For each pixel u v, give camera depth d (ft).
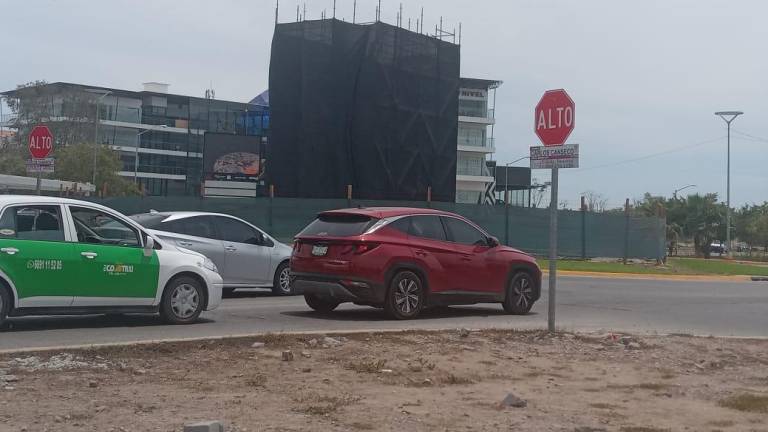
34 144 55.93
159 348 28.43
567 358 31.30
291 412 21.09
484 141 257.55
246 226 51.11
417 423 20.59
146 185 272.31
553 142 34.53
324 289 40.06
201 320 38.52
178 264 35.96
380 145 128.36
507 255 45.96
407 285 41.19
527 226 108.17
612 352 32.96
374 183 127.65
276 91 129.90
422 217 42.68
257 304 47.67
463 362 29.35
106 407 20.95
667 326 45.03
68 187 129.59
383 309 42.37
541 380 26.99
